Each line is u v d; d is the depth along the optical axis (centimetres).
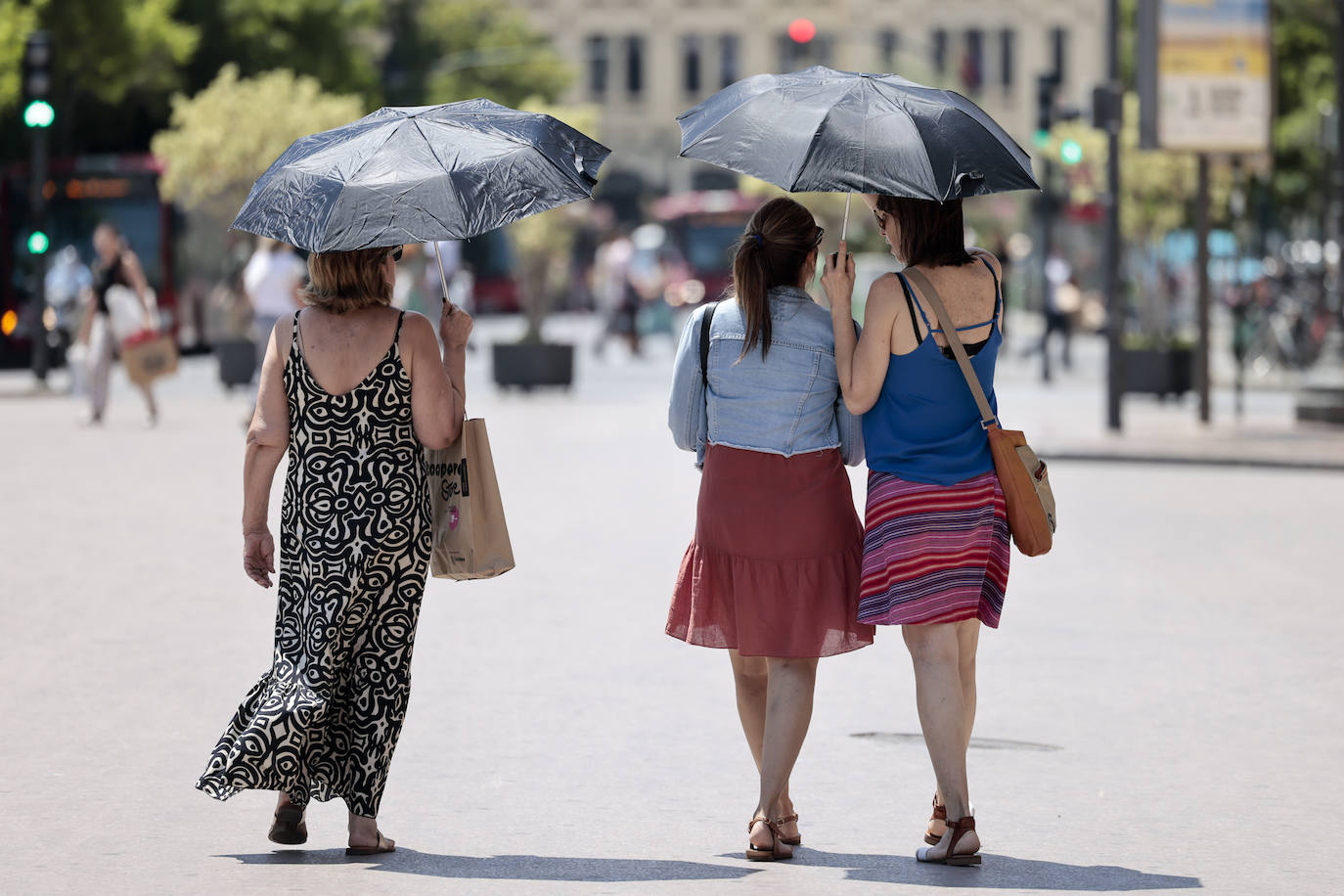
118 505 5284
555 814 2336
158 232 14062
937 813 2202
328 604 2105
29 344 13312
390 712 2138
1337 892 2033
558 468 6531
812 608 2156
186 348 14538
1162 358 9594
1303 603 3969
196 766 2538
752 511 2158
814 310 2183
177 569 4181
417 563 2141
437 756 2616
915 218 2169
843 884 2050
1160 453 6869
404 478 2128
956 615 2122
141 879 2039
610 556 4503
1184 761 2638
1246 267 14575
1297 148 13150
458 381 2186
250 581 4034
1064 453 6931
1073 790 2480
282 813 2180
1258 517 5388
